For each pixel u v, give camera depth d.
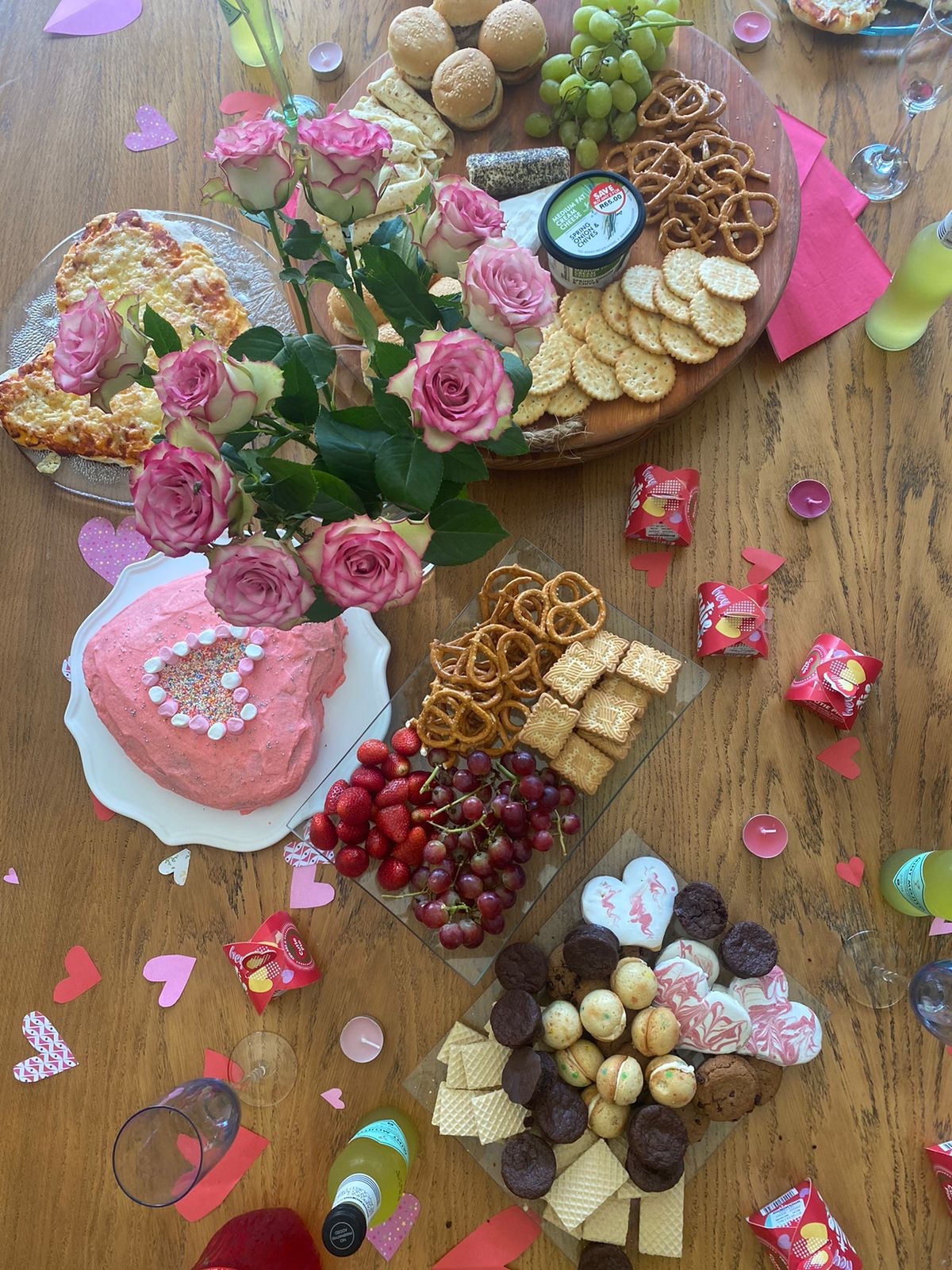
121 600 0.97
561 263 0.88
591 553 0.96
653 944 0.87
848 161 1.02
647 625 0.95
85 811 0.95
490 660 0.87
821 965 0.89
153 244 0.99
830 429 0.97
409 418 0.58
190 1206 0.89
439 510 0.61
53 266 1.02
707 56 0.95
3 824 0.95
